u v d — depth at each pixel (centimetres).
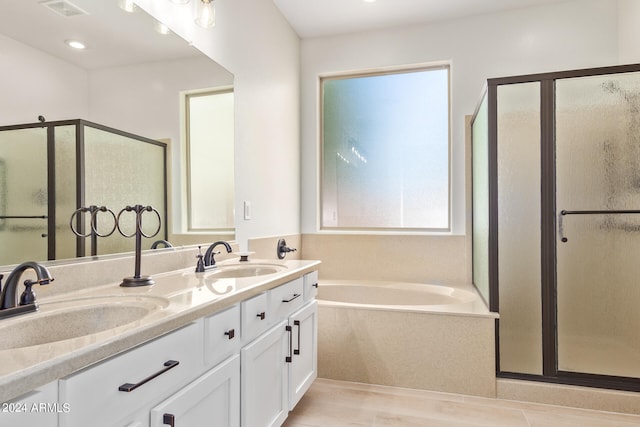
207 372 117
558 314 222
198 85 206
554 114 222
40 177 124
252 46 264
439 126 339
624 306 214
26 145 120
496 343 228
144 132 170
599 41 294
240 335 136
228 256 228
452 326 230
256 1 271
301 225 361
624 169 213
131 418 87
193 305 107
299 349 188
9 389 58
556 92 222
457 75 323
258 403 148
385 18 324
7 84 116
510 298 229
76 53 139
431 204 341
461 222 321
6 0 117
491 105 232
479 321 226
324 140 366
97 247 145
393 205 351
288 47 330
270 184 291
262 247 272
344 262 348
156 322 90
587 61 296
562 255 221
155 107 176
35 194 122
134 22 166
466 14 318
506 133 230
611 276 215
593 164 217
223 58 229
